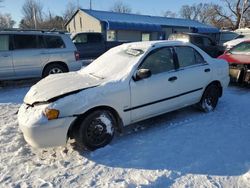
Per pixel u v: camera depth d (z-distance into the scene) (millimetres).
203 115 5395
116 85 4051
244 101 6461
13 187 3117
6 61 7691
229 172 3375
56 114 3559
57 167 3555
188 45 5191
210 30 34281
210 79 5434
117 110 4066
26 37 8016
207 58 5488
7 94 7492
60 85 4148
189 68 5051
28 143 3861
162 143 4168
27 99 4031
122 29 27562
